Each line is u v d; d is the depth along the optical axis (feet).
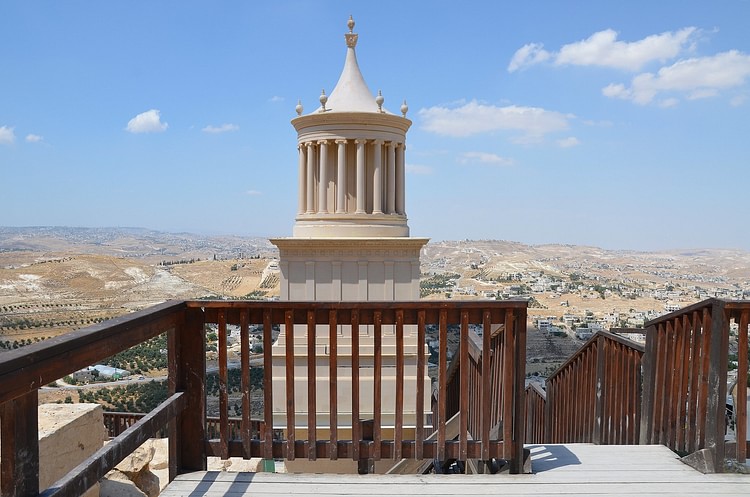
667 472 13.57
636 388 17.39
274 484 12.54
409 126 40.37
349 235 37.78
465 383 13.12
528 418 20.61
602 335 19.36
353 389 13.16
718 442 13.47
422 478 12.96
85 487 8.50
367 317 13.21
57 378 8.18
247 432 13.26
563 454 14.89
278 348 36.37
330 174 38.86
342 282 37.11
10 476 7.38
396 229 38.73
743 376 13.50
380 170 38.65
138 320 10.70
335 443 13.17
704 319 14.02
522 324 13.19
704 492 12.44
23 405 7.56
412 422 36.47
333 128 38.09
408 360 36.96
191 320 13.21
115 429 35.22
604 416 19.48
